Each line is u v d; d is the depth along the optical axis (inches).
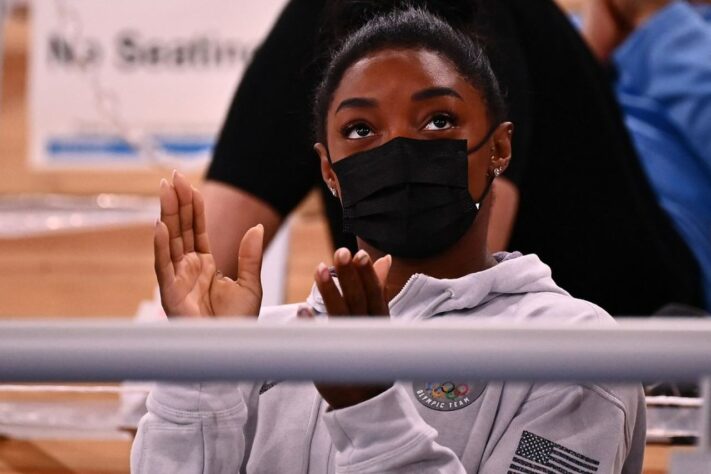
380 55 179.9
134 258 367.9
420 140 175.5
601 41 370.0
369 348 103.0
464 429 165.9
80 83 393.1
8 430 219.3
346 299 136.9
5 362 102.5
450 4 227.6
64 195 394.9
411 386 169.8
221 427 164.4
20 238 375.2
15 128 419.8
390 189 174.6
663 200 340.5
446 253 179.2
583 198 267.6
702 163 349.7
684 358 101.9
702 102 349.7
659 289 276.8
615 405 164.6
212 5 386.0
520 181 256.4
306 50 247.0
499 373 102.9
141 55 388.5
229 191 251.6
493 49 232.2
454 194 175.2
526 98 240.4
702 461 112.6
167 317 163.6
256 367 103.2
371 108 177.0
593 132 268.5
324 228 366.3
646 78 361.4
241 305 166.2
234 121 253.4
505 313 173.6
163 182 165.2
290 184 251.9
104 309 349.1
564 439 162.4
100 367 102.8
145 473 163.9
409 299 175.2
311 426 172.4
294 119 249.3
